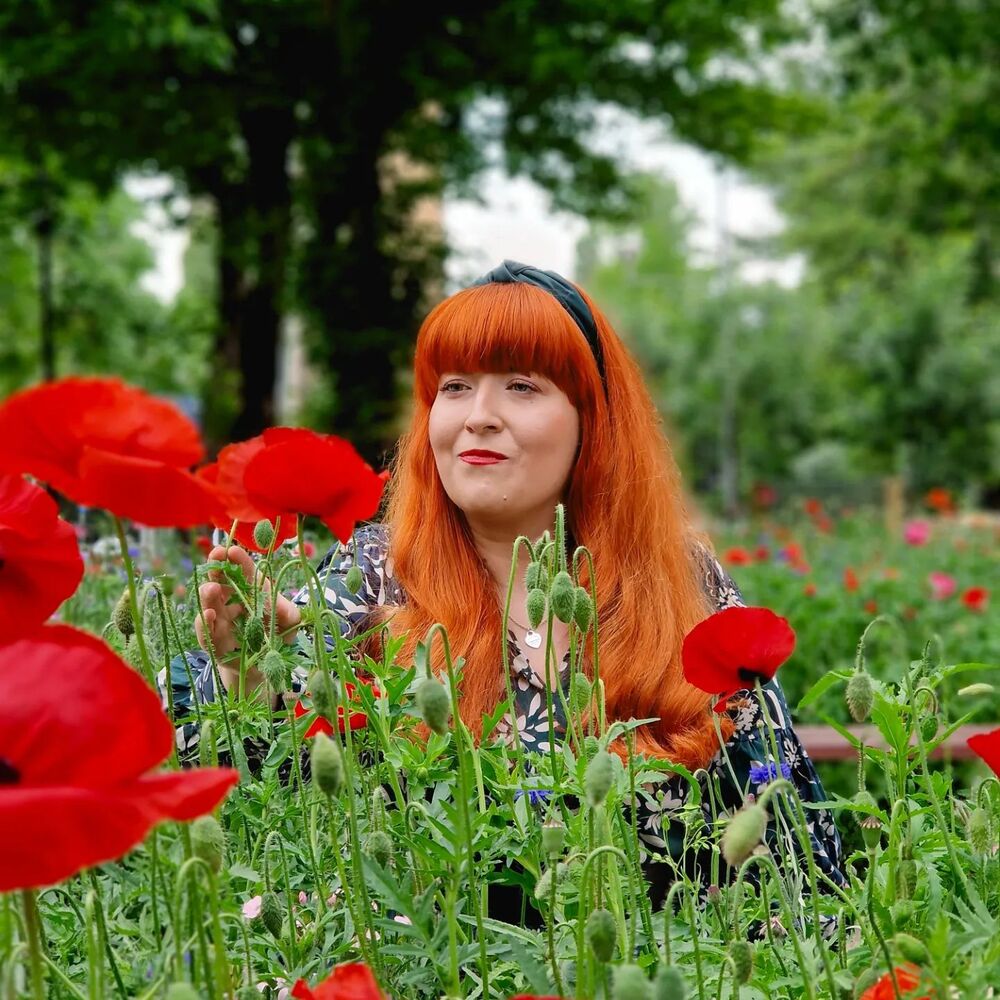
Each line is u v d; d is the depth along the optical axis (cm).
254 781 171
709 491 3528
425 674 136
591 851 131
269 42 1324
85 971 138
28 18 1149
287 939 148
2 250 2191
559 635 235
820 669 599
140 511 121
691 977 141
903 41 1608
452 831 137
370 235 1409
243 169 1434
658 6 1395
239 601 183
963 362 2900
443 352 232
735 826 119
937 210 2253
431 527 237
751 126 1594
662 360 3625
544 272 250
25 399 118
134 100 1281
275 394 1462
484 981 134
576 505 242
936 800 151
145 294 2659
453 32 1360
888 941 138
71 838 91
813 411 3553
